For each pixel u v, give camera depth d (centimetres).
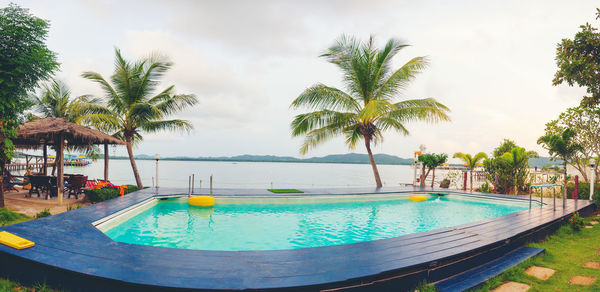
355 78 1505
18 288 335
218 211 973
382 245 443
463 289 342
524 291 346
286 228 790
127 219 795
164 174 4544
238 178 4047
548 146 1650
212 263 347
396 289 342
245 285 282
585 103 697
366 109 1309
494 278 387
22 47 761
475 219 946
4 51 734
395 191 1368
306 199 1178
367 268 337
